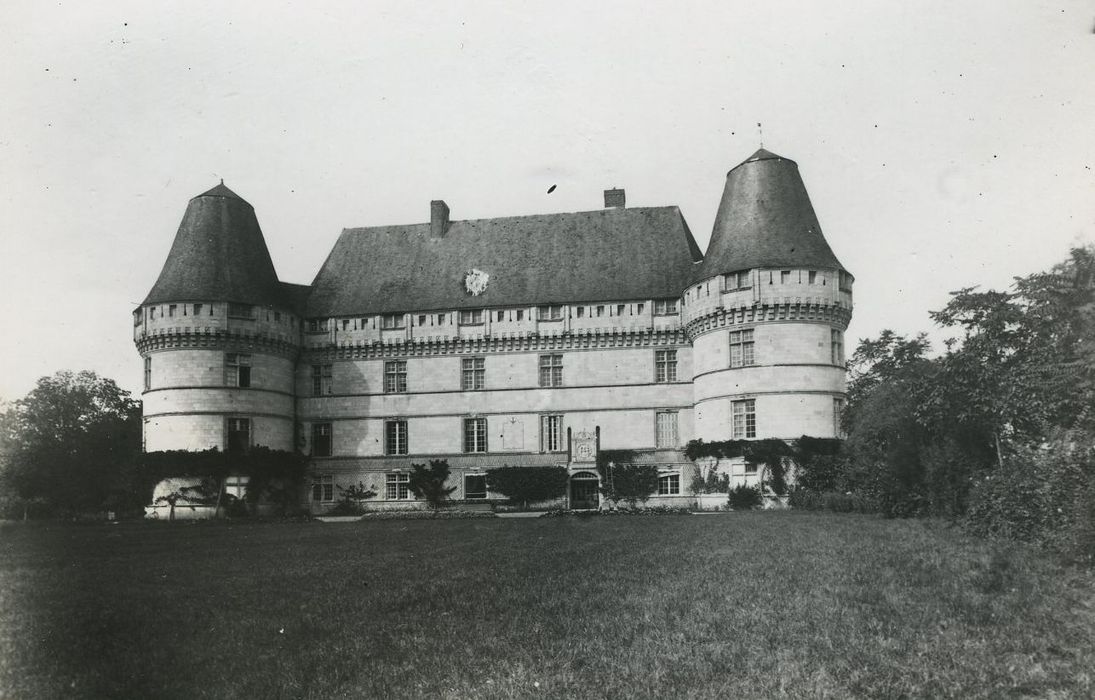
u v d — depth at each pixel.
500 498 53.25
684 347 53.28
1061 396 22.67
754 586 16.52
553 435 54.06
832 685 10.30
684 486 51.62
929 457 31.80
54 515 66.69
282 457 53.53
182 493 50.78
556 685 10.52
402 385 56.31
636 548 24.47
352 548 27.73
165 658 12.55
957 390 30.00
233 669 11.88
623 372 53.66
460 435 55.00
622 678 10.74
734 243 49.19
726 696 10.03
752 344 47.91
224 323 52.09
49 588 18.94
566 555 23.19
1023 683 10.32
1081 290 23.05
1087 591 15.34
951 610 13.94
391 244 60.03
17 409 67.00
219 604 16.55
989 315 29.36
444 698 10.26
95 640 13.69
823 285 47.44
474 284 56.28
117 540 33.44
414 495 54.59
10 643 13.62
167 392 51.84
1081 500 19.19
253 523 46.06
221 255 53.66
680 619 13.74
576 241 57.16
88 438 70.31
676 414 52.88
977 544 22.41
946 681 10.38
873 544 23.11
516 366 54.91
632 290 53.94
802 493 45.03
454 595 16.70
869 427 37.66
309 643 13.09
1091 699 9.81
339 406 56.69
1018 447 28.38
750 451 46.66
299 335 57.09
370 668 11.55
